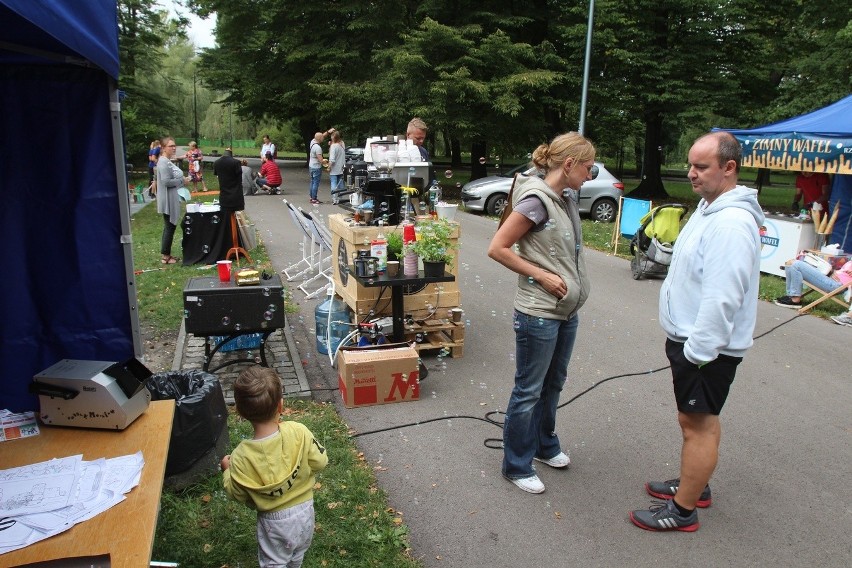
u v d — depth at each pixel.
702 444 2.91
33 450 2.60
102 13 2.70
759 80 21.05
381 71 19.16
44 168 2.98
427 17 16.91
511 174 14.91
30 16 2.08
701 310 2.61
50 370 2.82
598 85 18.73
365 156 9.00
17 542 2.03
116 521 2.16
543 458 3.65
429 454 3.76
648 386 4.88
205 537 2.86
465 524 3.09
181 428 3.13
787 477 3.60
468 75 16.53
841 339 6.18
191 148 19.50
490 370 5.09
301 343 5.60
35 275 3.05
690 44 18.42
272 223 12.30
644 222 8.66
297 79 21.83
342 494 3.24
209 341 4.91
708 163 2.66
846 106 9.14
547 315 3.06
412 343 4.66
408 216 5.21
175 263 8.70
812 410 4.50
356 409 4.37
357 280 4.51
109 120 2.99
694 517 3.06
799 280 7.31
